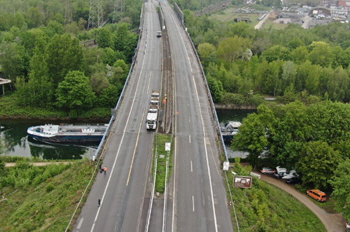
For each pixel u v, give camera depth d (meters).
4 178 85.62
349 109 103.50
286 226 73.19
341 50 198.00
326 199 87.75
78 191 69.50
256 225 63.81
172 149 88.62
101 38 188.50
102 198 67.88
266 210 71.44
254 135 96.31
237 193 72.75
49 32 183.25
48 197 72.94
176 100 118.75
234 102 161.75
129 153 85.31
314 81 166.38
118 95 143.38
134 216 63.28
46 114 137.25
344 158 91.00
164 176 76.12
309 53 192.75
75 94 133.75
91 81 142.50
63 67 138.25
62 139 118.88
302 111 100.94
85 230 59.28
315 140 100.19
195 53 166.25
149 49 168.88
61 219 61.94
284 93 165.25
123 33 196.75
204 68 173.38
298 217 79.31
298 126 97.94
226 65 180.00
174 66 149.25
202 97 123.00
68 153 115.75
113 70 151.38
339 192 74.12
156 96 117.56
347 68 181.38
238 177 71.12
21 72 154.38
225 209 67.38
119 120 103.00
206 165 82.62
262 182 89.56
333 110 102.38
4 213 73.75
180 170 79.50
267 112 101.69
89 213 63.44
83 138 119.69
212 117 109.06
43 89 137.75
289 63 166.50
